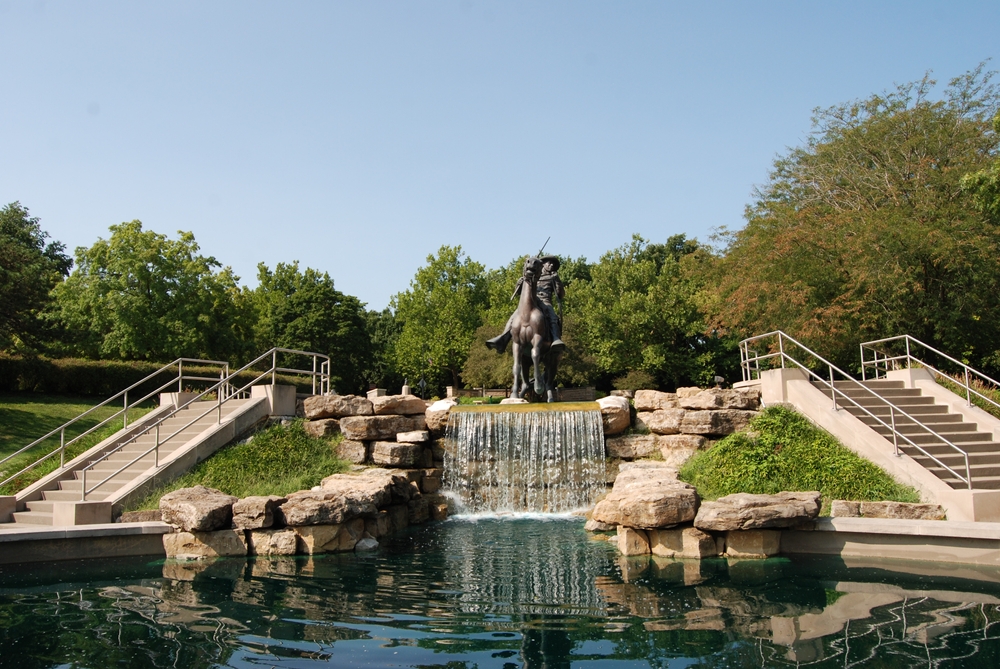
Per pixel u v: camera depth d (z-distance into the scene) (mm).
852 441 15078
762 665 6680
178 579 10680
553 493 17766
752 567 10930
